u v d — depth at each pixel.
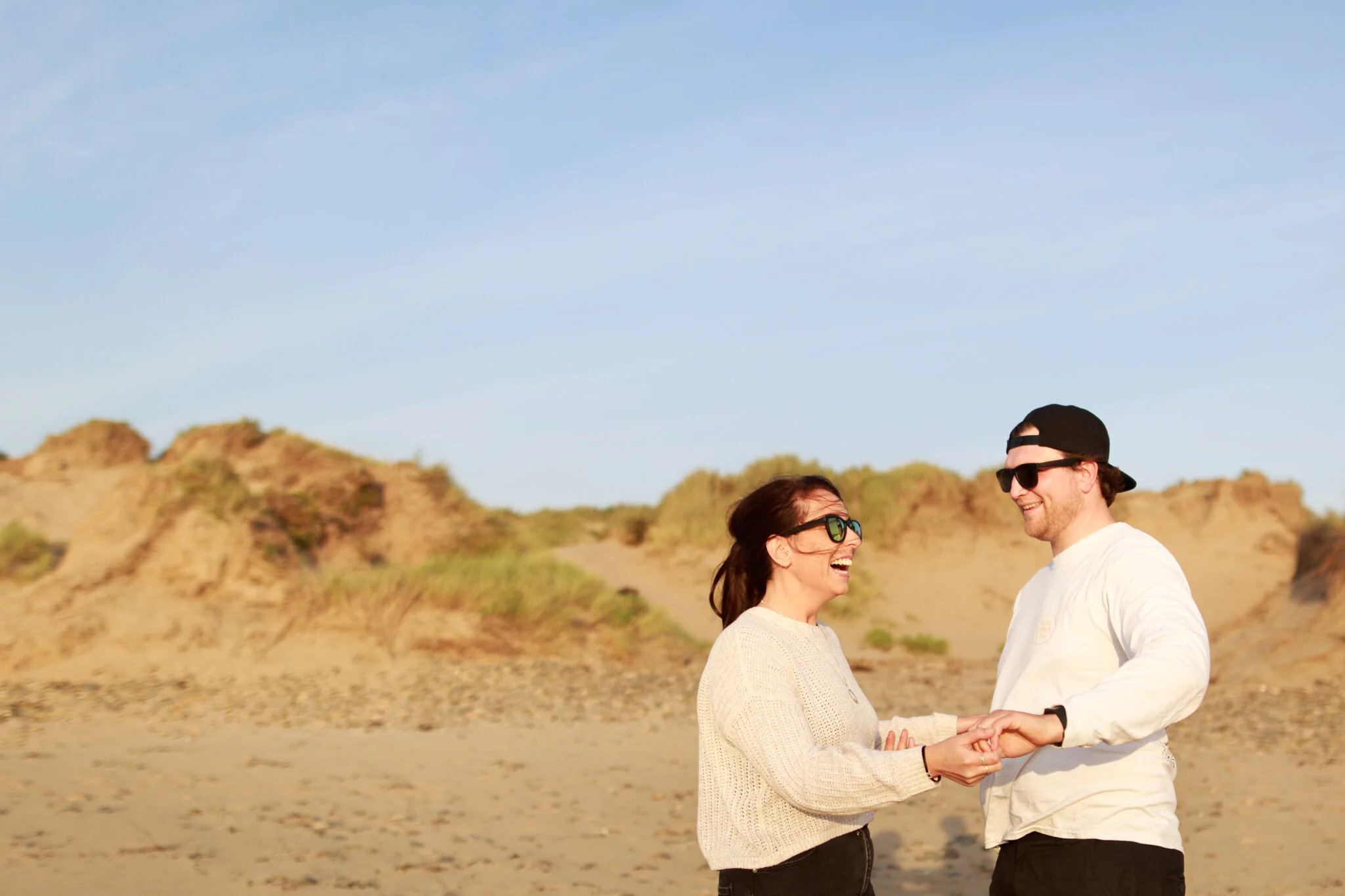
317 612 13.38
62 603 12.67
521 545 20.45
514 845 6.43
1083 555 3.15
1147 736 2.55
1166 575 2.91
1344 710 10.60
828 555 2.91
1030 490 3.21
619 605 15.93
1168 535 25.11
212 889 5.32
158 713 10.34
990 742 2.42
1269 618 14.73
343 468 19.80
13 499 19.41
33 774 7.37
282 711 10.66
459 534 19.45
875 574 23.27
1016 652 3.24
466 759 8.59
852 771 2.49
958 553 24.14
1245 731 9.77
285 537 14.75
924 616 22.31
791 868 2.72
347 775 7.86
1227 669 13.47
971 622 22.23
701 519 24.08
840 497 2.99
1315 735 9.52
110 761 7.92
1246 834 6.62
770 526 2.94
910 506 24.88
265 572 13.70
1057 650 3.06
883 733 3.15
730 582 3.05
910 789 2.46
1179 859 2.94
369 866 5.86
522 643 14.00
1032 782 3.02
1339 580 14.02
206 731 9.55
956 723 3.17
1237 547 24.38
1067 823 2.93
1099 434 3.23
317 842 6.21
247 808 6.83
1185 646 2.59
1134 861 2.86
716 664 2.79
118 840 5.96
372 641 13.13
